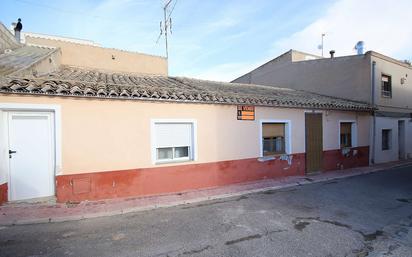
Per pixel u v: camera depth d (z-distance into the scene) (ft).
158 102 24.35
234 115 29.12
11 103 18.54
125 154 22.72
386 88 50.62
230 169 28.66
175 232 16.01
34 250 13.38
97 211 19.17
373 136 45.93
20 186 19.62
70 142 20.63
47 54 28.37
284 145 34.12
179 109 25.52
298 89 57.21
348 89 48.80
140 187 23.31
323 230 16.70
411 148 56.29
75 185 20.74
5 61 24.41
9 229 15.84
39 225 16.65
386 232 16.60
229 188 27.02
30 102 19.19
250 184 28.91
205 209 20.63
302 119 35.42
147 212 19.75
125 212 19.56
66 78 24.00
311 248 14.23
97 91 21.09
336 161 39.37
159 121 24.40
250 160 30.22
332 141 38.99
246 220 18.25
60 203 20.08
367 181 32.17
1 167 18.56
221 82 47.37
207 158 27.09
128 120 22.90
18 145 19.53
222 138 28.19
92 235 15.35
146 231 16.08
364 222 18.25
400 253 13.89
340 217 19.17
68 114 20.57
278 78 62.18
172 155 25.75
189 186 25.86
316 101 37.55
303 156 35.22
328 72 51.80
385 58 49.14
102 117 21.84
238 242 14.78
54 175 20.54
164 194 24.16
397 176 35.73
